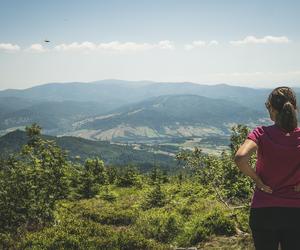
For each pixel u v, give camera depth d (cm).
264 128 453
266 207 432
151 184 4731
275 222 428
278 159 434
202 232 1591
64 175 1803
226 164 1748
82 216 2330
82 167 3822
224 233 1600
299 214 427
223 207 2008
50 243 1198
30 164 1772
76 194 3516
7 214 1562
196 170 1783
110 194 3497
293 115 440
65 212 2331
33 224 1616
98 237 1277
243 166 428
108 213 2316
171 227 1717
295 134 441
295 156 431
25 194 1627
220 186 1777
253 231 446
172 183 4438
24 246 1227
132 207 2858
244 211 1705
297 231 427
